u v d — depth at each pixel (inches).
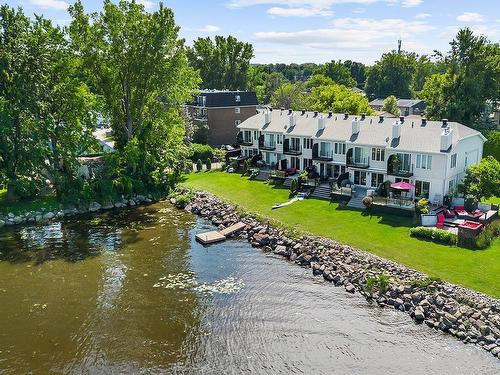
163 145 2800.2
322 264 1636.3
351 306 1390.3
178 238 1974.7
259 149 2827.3
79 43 2458.2
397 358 1149.1
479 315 1246.9
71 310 1398.9
